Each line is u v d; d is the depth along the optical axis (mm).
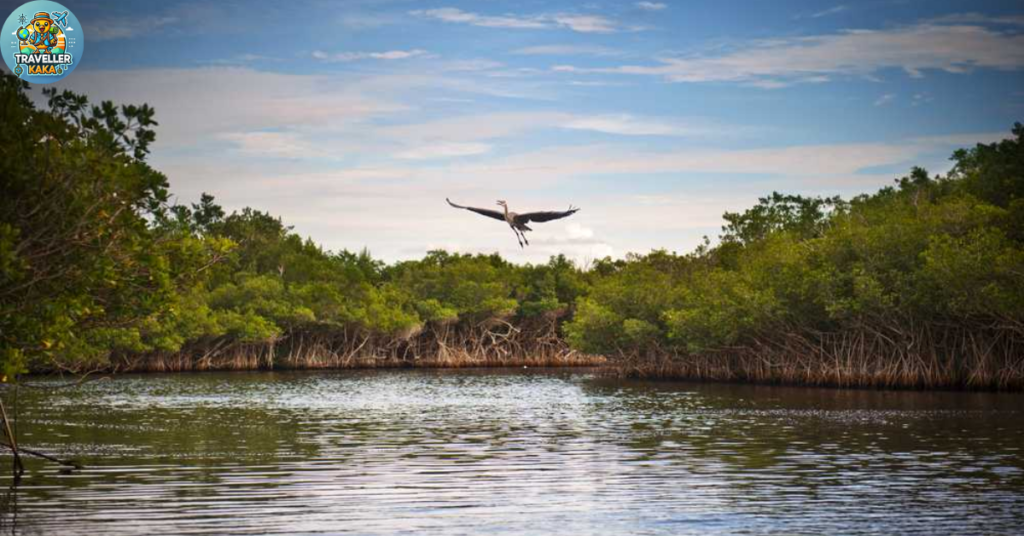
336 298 104000
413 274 118625
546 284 119188
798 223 87875
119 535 18172
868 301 57000
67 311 19469
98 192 18438
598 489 23188
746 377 72500
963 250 51094
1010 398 50906
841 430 35844
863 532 18578
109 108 19297
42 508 20641
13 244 17250
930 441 32094
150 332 80562
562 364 116062
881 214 66562
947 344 59469
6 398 55062
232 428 38188
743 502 21469
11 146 17531
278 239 118125
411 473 25797
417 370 102250
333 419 42688
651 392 62031
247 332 93125
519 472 25984
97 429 37406
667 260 88000
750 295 64875
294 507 20938
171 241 22141
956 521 19469
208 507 20875
